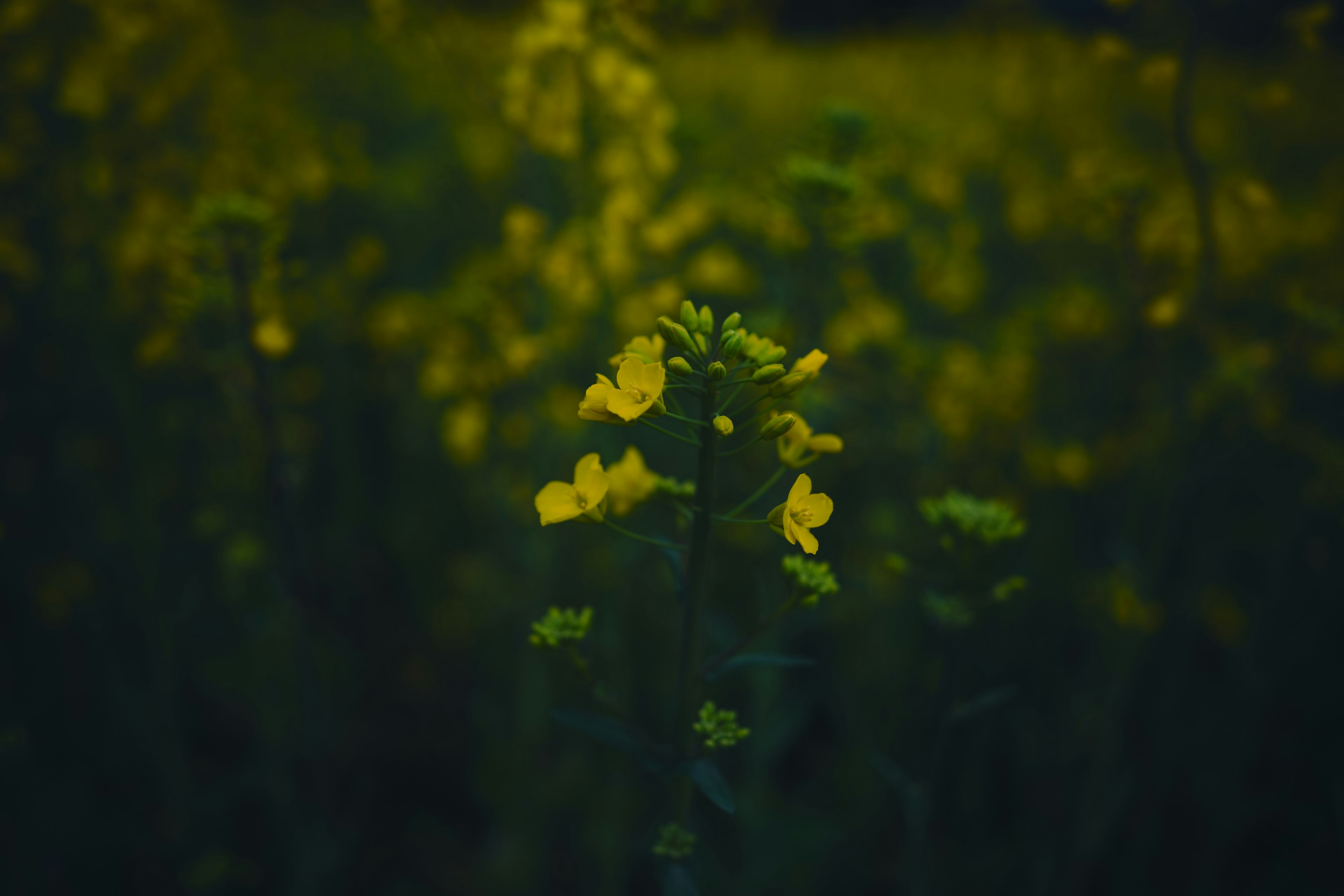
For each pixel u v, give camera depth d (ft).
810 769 13.03
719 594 12.26
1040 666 12.16
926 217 17.63
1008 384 11.55
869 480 13.28
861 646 11.92
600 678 10.99
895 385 12.68
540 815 10.98
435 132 22.99
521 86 9.05
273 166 9.57
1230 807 10.98
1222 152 12.28
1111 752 10.03
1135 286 9.94
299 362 13.66
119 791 11.75
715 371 4.29
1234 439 12.22
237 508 12.02
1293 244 12.76
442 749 13.21
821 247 9.93
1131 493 11.96
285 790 10.14
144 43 9.18
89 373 12.26
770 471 11.82
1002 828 12.33
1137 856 11.21
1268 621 11.29
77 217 11.71
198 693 13.21
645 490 5.16
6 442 12.10
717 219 14.42
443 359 10.18
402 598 15.11
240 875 10.76
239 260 7.25
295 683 10.50
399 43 10.42
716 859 8.10
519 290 10.73
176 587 12.02
